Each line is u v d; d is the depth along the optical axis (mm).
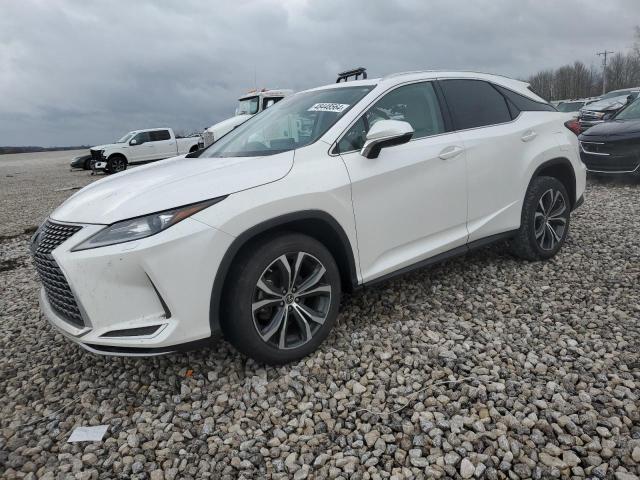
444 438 2354
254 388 2840
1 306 4520
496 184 3984
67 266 2578
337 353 3127
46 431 2625
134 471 2289
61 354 3465
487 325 3412
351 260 3205
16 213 10828
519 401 2557
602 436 2295
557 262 4473
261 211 2764
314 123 3438
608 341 3119
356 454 2312
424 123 3701
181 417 2656
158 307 2625
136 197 2705
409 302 3811
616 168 8234
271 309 2963
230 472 2258
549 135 4426
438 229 3666
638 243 4910
